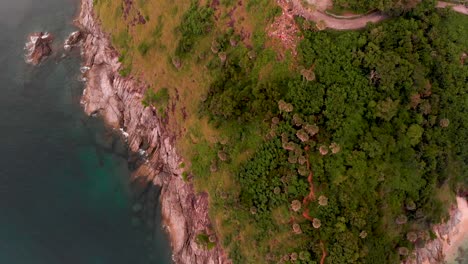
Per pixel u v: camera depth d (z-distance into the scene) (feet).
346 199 272.92
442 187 311.27
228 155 312.29
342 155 279.49
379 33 289.53
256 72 307.17
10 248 317.01
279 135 290.56
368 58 284.20
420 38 303.27
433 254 310.45
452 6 323.16
